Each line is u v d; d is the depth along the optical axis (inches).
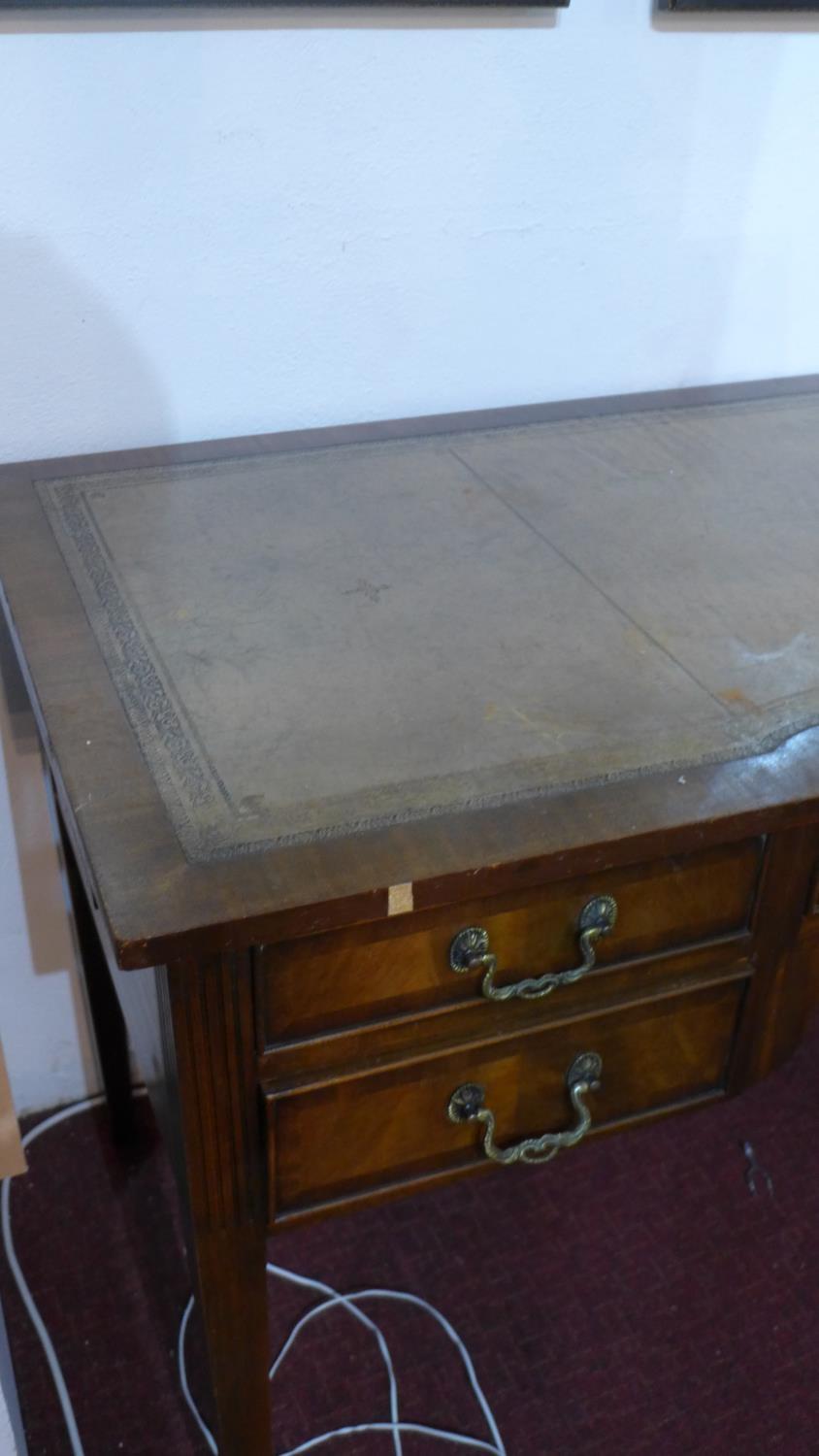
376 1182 33.5
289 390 47.6
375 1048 31.0
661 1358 50.4
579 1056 33.8
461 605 36.8
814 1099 61.3
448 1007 31.0
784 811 29.6
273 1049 29.7
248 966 28.1
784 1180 57.4
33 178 40.8
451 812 28.6
